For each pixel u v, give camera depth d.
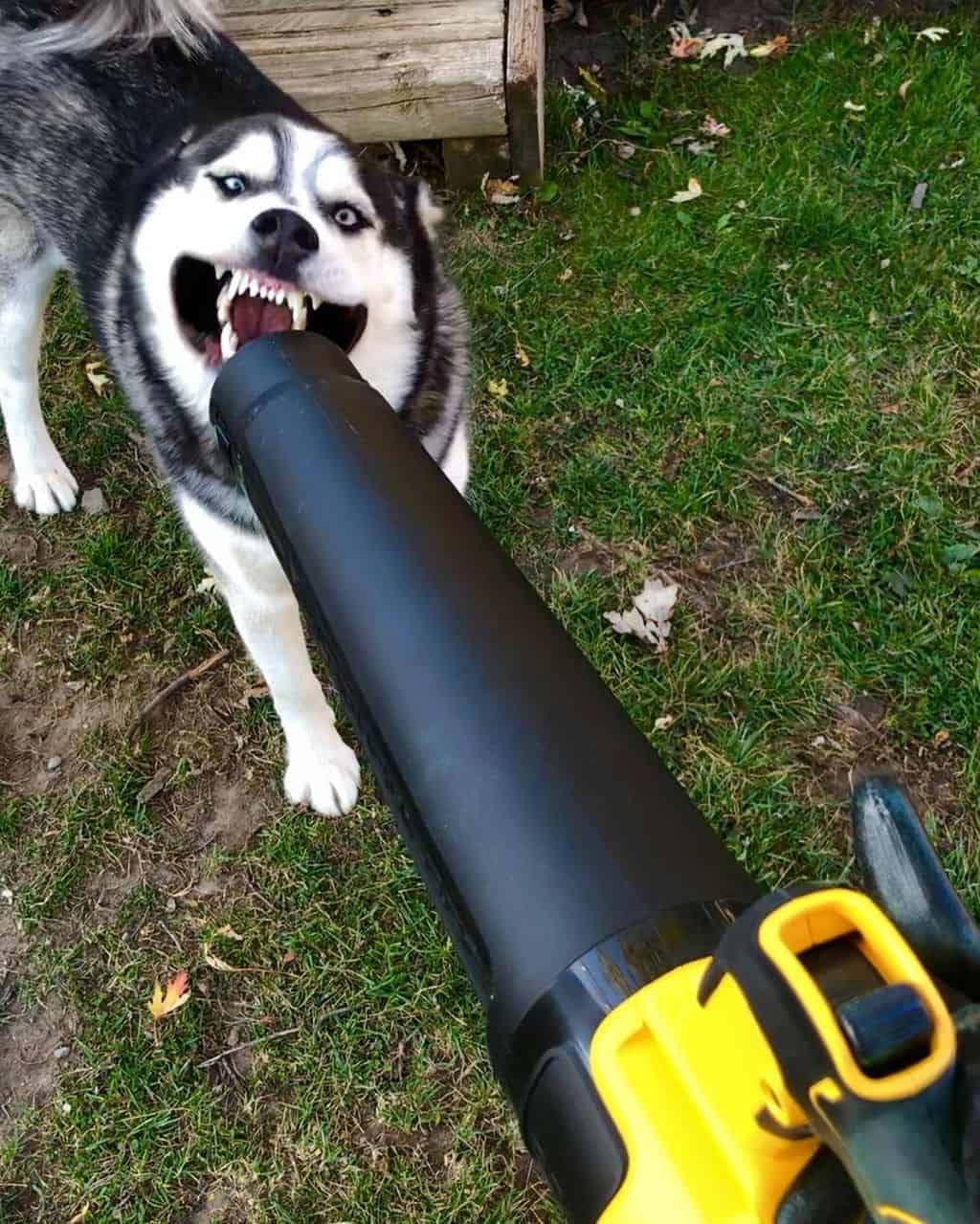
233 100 2.28
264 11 3.35
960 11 3.89
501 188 3.51
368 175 1.92
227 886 2.37
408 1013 2.19
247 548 1.89
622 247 3.34
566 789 0.63
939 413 2.89
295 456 0.86
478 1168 2.03
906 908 0.53
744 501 2.81
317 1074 2.14
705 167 3.52
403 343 1.98
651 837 0.62
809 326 3.11
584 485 2.86
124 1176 2.06
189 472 1.93
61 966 2.29
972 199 3.32
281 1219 2.01
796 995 0.42
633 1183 0.51
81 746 2.59
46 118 2.32
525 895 0.61
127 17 2.30
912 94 3.63
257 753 2.54
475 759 0.65
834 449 2.88
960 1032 0.45
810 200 3.36
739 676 2.54
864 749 2.43
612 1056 0.54
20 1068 2.20
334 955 2.27
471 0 3.35
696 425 2.96
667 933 0.57
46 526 2.96
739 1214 0.48
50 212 2.36
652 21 4.02
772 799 2.38
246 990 2.24
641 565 2.73
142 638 2.75
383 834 2.39
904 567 2.67
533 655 0.69
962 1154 0.40
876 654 2.55
